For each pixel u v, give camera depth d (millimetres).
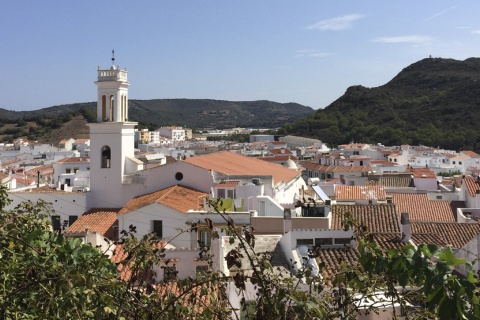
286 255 25359
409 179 75000
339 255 24281
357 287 10883
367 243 10961
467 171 104500
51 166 108750
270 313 9820
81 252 11055
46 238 11805
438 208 50938
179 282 11383
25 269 10758
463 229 34375
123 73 58094
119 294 10281
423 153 141750
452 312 9031
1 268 10797
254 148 152500
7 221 15305
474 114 198750
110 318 9727
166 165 53094
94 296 9602
